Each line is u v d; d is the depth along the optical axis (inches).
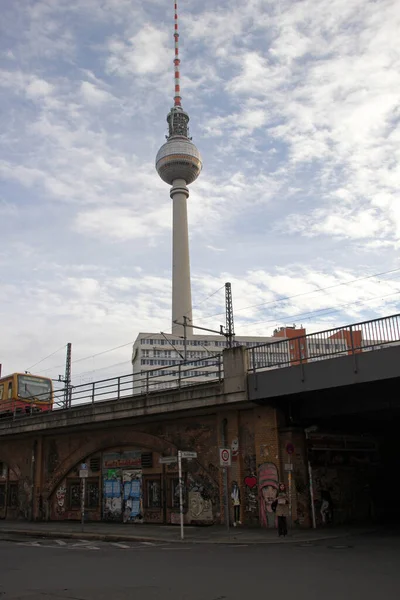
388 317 727.7
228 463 810.2
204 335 4933.6
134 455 1101.7
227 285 1828.2
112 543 772.0
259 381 844.6
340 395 839.1
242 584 390.3
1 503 1427.2
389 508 989.2
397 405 775.1
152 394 993.5
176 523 985.5
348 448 940.6
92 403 1121.4
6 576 463.8
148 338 4980.3
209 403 897.5
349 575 416.2
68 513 1213.7
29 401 1523.1
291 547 623.5
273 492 852.0
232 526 885.8
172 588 381.4
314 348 816.9
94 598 351.9
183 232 4901.6
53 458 1288.1
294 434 860.6
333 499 892.0
